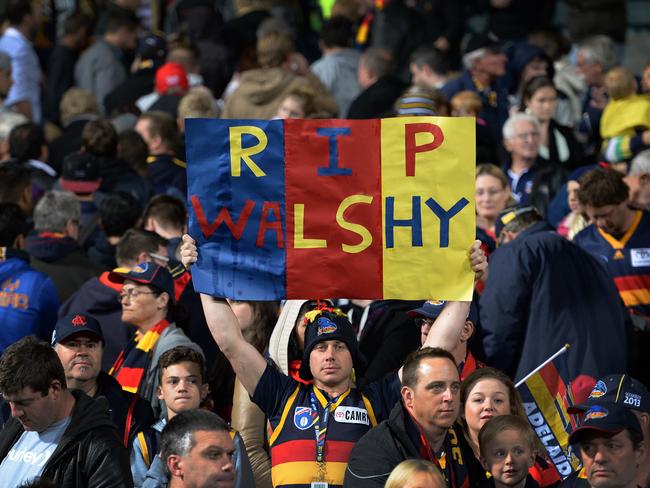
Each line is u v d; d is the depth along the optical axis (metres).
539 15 51.25
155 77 47.72
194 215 22.53
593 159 39.16
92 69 52.16
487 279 27.77
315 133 22.36
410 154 22.23
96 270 31.33
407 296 22.34
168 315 27.31
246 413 24.67
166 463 20.17
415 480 19.28
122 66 52.47
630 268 30.30
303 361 22.67
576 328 27.11
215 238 22.56
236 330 22.67
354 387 22.75
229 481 20.06
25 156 37.84
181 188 38.12
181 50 49.34
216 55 52.47
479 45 44.78
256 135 22.44
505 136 36.69
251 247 22.52
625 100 38.00
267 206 22.48
